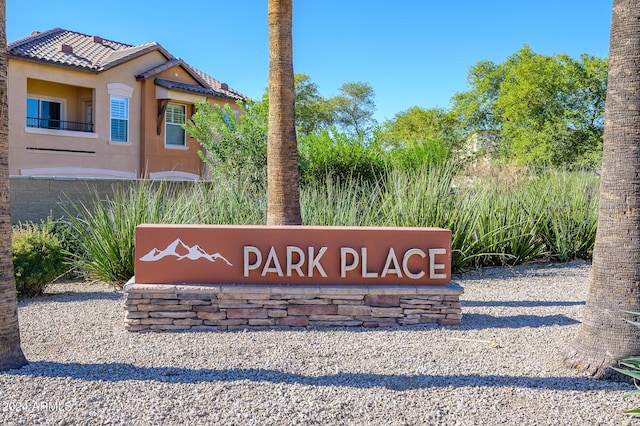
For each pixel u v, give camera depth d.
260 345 5.75
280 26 7.75
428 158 16.23
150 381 4.63
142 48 22.48
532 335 6.14
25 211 10.89
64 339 6.04
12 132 18.78
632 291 4.74
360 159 15.20
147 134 22.70
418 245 6.70
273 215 7.83
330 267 6.64
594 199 12.12
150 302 6.38
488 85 35.47
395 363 5.19
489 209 11.20
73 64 19.97
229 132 14.65
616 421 3.99
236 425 3.88
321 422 3.95
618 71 4.81
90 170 21.03
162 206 9.78
